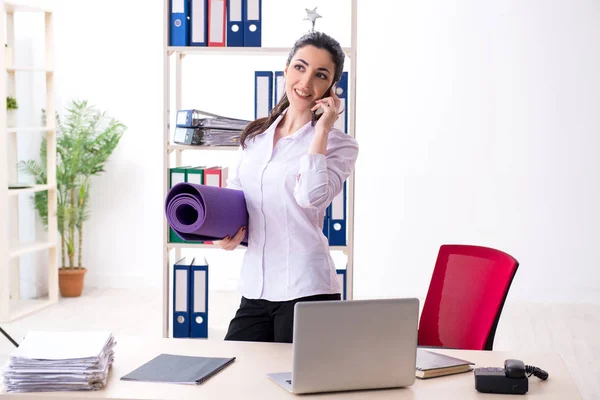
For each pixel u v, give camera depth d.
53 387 2.11
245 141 2.76
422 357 2.40
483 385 2.15
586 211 6.51
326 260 2.69
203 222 2.43
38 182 6.49
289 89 2.69
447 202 6.62
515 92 6.49
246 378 2.23
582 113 6.46
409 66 6.55
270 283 2.66
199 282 3.94
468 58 6.51
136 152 6.84
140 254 6.93
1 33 5.57
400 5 6.52
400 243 6.68
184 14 3.86
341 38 6.59
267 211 2.65
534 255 6.57
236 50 3.81
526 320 5.94
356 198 6.68
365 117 6.61
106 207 6.90
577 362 4.86
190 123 3.86
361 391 2.14
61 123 6.77
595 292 6.53
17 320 5.71
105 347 2.25
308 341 2.06
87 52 6.77
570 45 6.43
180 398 2.06
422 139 6.59
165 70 3.89
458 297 3.13
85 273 6.77
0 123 5.59
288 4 6.61
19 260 6.33
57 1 6.69
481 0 6.46
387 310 2.11
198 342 2.59
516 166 6.54
